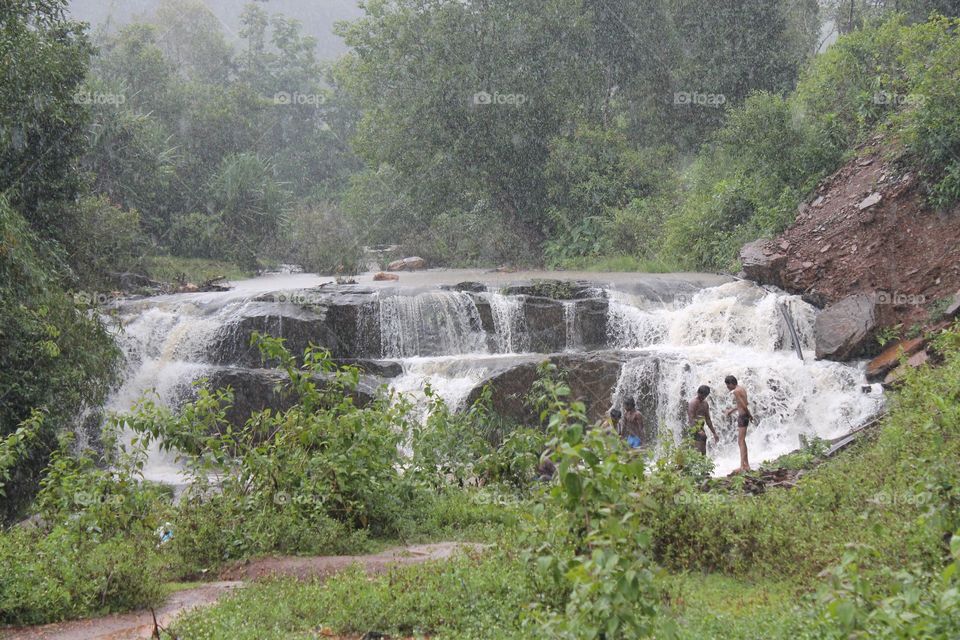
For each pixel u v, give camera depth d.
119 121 35.16
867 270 18.05
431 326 20.23
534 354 18.72
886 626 4.00
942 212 17.83
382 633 5.80
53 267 17.19
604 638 4.19
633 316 19.64
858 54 22.39
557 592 5.67
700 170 31.41
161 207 38.56
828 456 11.92
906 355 15.31
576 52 33.81
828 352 16.55
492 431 16.33
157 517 8.62
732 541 7.14
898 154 19.39
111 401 19.45
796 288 18.95
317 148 64.50
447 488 10.91
